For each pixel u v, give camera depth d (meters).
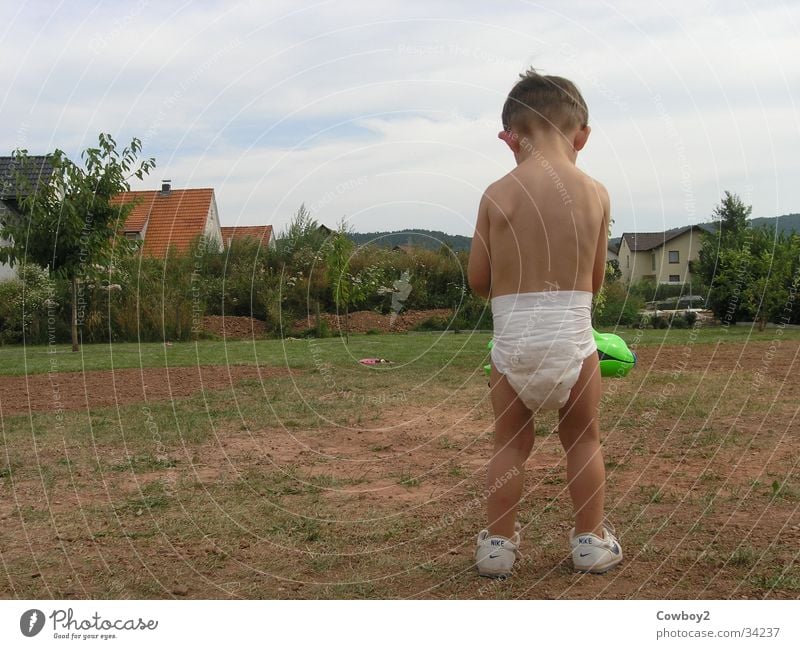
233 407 7.45
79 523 3.84
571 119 3.26
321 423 6.63
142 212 24.31
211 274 20.06
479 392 8.51
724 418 6.30
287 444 5.78
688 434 5.68
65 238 14.02
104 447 5.63
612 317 20.41
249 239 20.89
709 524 3.57
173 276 19.08
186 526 3.78
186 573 3.20
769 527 3.51
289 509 4.05
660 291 24.75
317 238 20.55
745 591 2.88
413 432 6.25
